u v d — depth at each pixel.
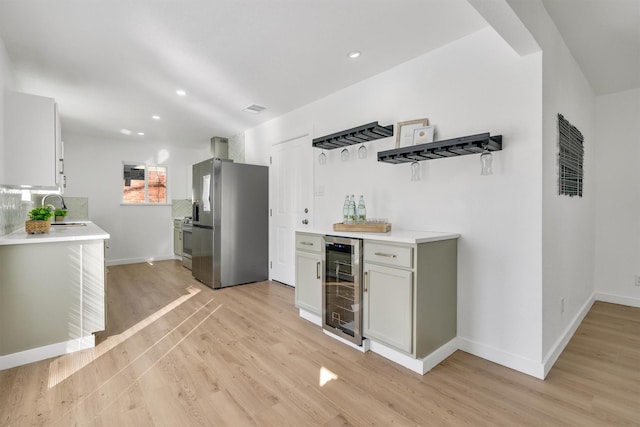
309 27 2.15
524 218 1.99
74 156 5.23
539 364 1.92
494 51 2.11
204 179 4.24
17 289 2.08
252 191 4.30
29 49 2.40
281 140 4.13
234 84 3.08
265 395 1.74
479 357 2.18
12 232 2.62
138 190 5.96
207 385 1.83
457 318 2.31
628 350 2.29
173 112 3.97
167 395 1.73
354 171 3.08
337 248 2.47
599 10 2.04
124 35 2.23
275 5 1.92
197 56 2.54
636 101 3.35
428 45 2.37
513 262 2.04
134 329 2.67
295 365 2.07
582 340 2.46
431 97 2.45
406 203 2.62
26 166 2.38
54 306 2.20
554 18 2.12
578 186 2.79
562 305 2.35
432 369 2.02
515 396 1.73
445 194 2.36
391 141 2.73
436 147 2.08
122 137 5.45
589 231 3.29
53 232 2.61
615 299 3.45
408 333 1.97
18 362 2.06
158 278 4.58
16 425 1.49
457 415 1.58
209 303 3.38
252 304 3.34
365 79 2.96
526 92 1.98
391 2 1.89
